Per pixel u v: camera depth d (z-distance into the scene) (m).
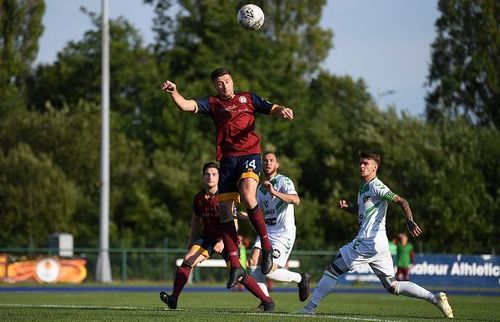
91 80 190.00
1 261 109.00
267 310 39.91
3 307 45.03
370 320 34.25
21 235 138.12
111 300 62.56
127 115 181.00
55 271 110.25
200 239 40.66
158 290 88.44
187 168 155.50
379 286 107.00
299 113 182.88
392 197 37.41
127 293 79.81
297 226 146.62
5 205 138.62
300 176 164.75
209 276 115.62
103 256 108.94
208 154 161.12
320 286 38.66
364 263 38.34
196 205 40.44
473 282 109.31
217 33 184.62
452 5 173.12
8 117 157.88
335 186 150.00
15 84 192.12
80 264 112.12
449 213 130.25
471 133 143.12
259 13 34.97
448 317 38.62
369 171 38.12
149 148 173.00
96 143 156.75
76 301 60.66
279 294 80.56
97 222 150.00
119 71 186.00
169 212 151.62
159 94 172.75
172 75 185.50
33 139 155.00
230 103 33.50
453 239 131.62
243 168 33.28
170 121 168.25
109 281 108.75
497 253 127.81
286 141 177.62
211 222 40.31
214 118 33.69
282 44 192.88
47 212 139.38
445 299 38.50
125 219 150.12
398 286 38.88
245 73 182.50
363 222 38.31
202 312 37.94
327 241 145.75
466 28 172.38
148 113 176.00
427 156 140.50
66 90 192.38
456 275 109.44
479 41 170.38
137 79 184.75
